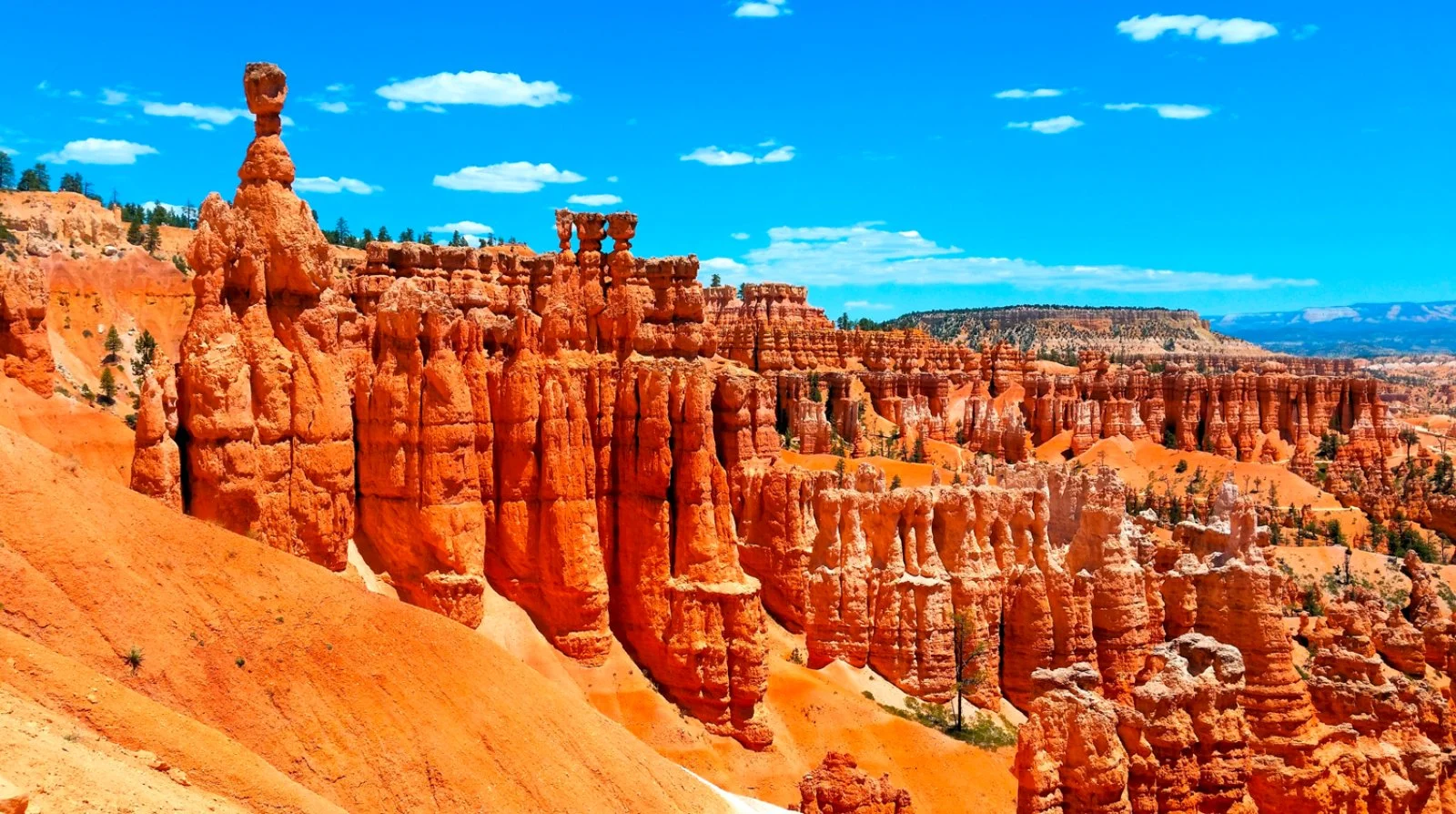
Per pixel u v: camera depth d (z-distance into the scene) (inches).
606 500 2694.4
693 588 2586.1
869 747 2647.6
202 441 1969.7
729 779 2440.9
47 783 967.6
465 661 1724.9
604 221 2844.5
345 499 2190.0
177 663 1419.8
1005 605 3228.3
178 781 1158.3
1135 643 3206.2
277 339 2108.8
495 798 1589.6
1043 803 1839.3
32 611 1331.2
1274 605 3029.0
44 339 2299.5
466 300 2679.6
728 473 3282.5
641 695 2536.9
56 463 1515.7
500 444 2571.4
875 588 3093.0
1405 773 2534.5
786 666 2871.6
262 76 2071.9
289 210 2098.9
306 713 1494.8
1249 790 2317.9
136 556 1485.0
